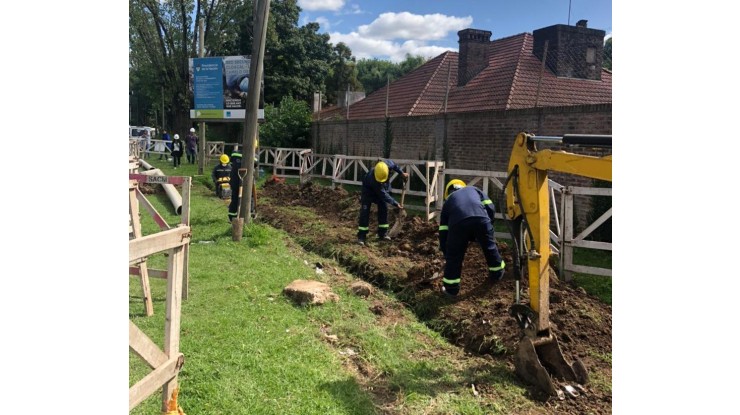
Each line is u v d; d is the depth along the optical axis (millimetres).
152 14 36344
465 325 5254
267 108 23594
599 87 15562
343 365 4367
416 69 20609
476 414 3719
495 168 11148
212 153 24469
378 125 16031
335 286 6555
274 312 5375
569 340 4957
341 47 45562
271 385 3850
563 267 6637
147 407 3412
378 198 8641
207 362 4121
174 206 11609
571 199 6547
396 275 6746
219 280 6395
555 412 3836
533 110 10055
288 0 33812
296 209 12086
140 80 46031
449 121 12648
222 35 36469
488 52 17141
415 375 4262
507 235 7859
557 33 15336
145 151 30500
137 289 6090
